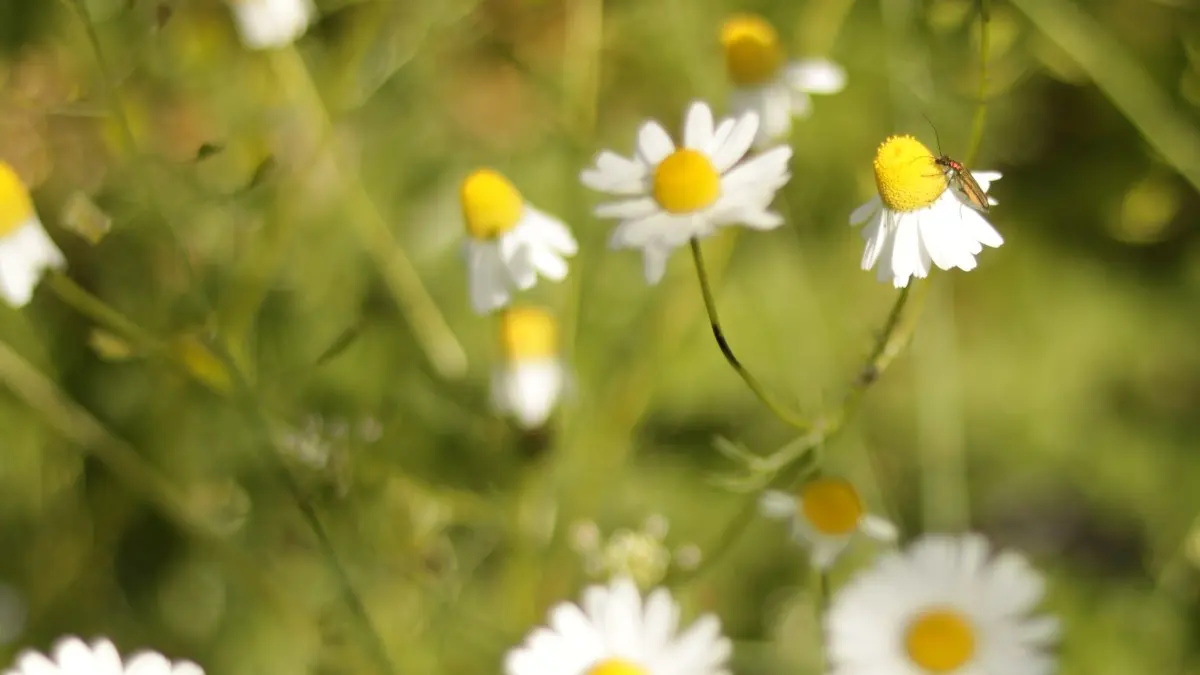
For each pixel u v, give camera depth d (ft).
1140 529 2.02
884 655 1.60
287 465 1.72
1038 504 2.06
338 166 1.91
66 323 1.93
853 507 1.63
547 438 1.80
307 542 1.83
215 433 1.91
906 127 1.93
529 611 1.80
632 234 1.59
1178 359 2.10
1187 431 2.06
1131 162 2.13
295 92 1.89
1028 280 2.15
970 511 2.07
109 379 1.92
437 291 2.00
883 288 1.99
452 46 2.00
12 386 1.77
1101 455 2.05
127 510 1.93
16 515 1.93
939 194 1.55
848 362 1.99
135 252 1.88
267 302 1.94
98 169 1.90
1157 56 2.07
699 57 1.92
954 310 2.15
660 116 2.02
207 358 1.78
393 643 1.78
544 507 1.84
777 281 1.98
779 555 1.93
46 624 1.91
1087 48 1.92
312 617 1.78
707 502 1.94
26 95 1.87
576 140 1.92
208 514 1.84
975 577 1.60
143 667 1.58
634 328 1.93
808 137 2.01
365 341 1.94
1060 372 2.09
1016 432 2.08
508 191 1.67
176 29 1.90
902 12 1.90
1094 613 1.95
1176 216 2.13
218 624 1.91
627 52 1.99
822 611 1.64
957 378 2.09
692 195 1.59
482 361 1.97
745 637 1.92
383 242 1.91
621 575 1.73
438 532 1.83
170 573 1.93
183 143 1.92
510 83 2.10
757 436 1.96
